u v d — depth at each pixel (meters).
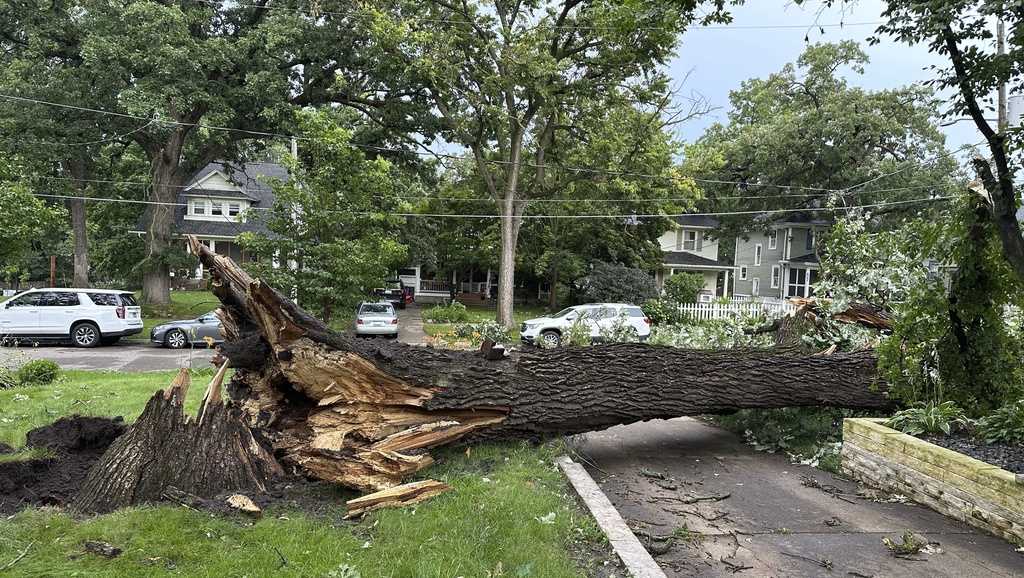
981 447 4.88
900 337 6.00
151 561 3.11
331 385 4.51
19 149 20.28
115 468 3.84
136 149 27.50
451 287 39.16
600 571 3.33
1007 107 8.27
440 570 3.16
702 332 8.81
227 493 3.96
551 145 25.39
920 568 3.63
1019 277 5.44
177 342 17.80
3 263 14.30
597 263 31.30
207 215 35.97
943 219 5.89
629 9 5.92
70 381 9.88
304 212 13.66
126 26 19.33
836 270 7.93
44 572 2.91
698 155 24.83
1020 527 3.94
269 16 21.02
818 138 26.59
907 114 26.03
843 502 4.83
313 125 13.88
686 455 6.22
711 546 3.89
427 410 4.83
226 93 21.33
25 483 4.02
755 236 41.59
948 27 4.96
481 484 4.46
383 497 3.94
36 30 20.56
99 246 34.66
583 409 5.45
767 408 6.27
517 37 21.62
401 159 25.83
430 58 20.78
